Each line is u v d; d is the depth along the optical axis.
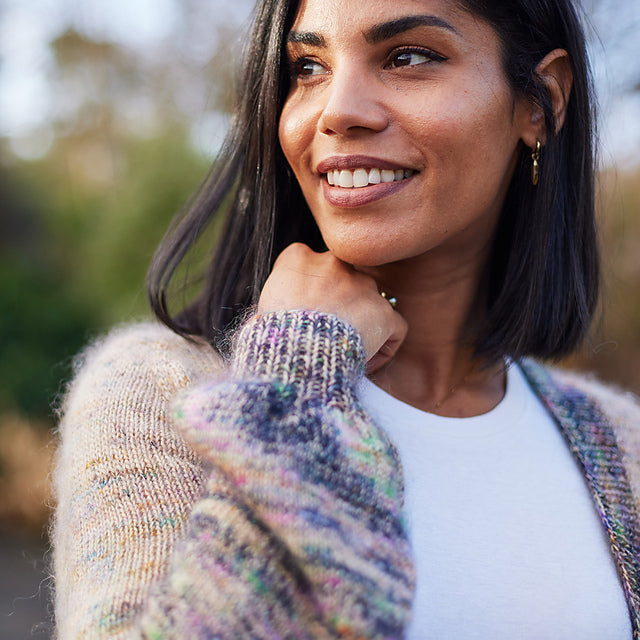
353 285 1.09
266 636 0.72
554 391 1.31
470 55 1.04
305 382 0.87
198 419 0.79
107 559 0.86
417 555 0.99
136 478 0.93
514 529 1.05
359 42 1.02
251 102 1.23
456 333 1.22
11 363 4.85
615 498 1.14
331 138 1.04
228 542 0.76
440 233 1.08
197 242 1.36
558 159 1.24
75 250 7.18
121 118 10.10
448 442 1.09
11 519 4.59
